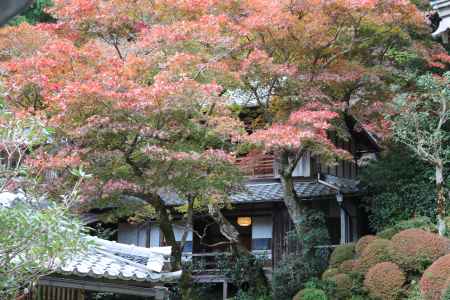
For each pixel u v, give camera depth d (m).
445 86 15.94
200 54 15.31
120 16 16.69
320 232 18.61
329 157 17.50
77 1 16.33
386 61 20.52
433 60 20.06
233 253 19.94
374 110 18.12
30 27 16.42
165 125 14.28
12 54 16.52
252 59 16.16
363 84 18.81
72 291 11.88
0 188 7.29
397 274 15.23
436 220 18.22
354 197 22.48
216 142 15.85
